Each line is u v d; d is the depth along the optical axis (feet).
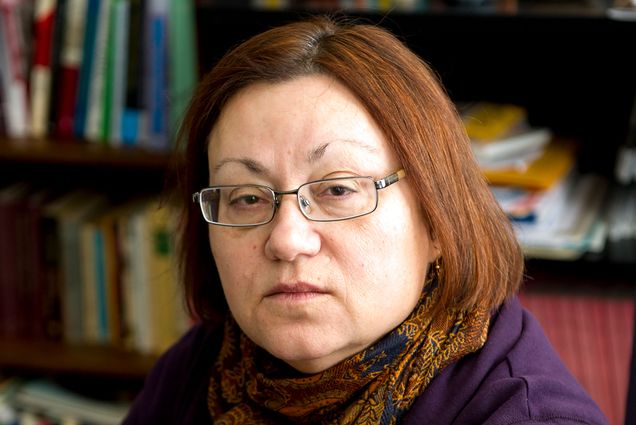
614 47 7.12
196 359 4.57
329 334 3.49
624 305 6.46
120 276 7.52
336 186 3.44
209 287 4.37
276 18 6.32
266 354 4.04
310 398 3.82
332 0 6.56
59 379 8.10
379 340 3.70
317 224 3.44
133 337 7.63
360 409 3.73
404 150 3.49
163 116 6.98
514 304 4.08
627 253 6.27
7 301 7.73
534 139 6.72
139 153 7.00
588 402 3.71
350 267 3.45
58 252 7.55
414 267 3.60
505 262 3.91
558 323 6.57
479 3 6.31
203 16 6.40
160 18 6.81
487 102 7.48
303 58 3.54
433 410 3.67
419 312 3.75
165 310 7.49
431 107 3.61
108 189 8.13
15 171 8.24
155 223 7.31
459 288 3.73
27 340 7.77
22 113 7.30
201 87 3.80
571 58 7.23
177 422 4.47
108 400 7.86
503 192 6.43
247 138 3.49
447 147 3.64
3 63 7.20
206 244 4.25
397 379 3.70
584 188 7.11
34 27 7.13
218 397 4.26
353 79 3.47
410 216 3.55
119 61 7.01
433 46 7.32
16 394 7.85
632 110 7.07
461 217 3.66
